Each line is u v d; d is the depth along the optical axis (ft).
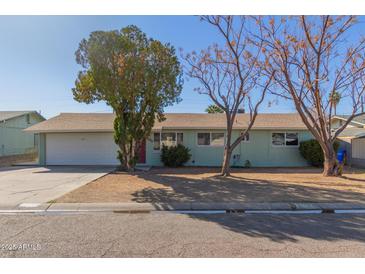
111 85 42.50
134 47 42.52
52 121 67.82
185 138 63.10
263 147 63.57
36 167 59.26
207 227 19.06
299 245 15.71
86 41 43.09
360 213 22.85
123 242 16.10
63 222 20.13
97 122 67.00
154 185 34.86
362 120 70.64
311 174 48.03
